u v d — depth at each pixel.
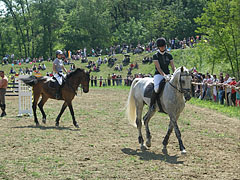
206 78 22.05
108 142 9.54
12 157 7.69
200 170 6.88
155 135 10.73
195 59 35.38
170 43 50.31
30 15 79.56
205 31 28.14
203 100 21.50
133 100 10.05
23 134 10.48
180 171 6.79
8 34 80.38
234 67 27.64
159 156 8.09
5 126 12.27
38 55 79.38
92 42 79.12
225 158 7.90
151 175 6.49
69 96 12.31
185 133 11.11
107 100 23.48
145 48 58.28
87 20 77.25
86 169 6.81
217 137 10.46
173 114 8.48
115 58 53.19
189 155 8.19
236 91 17.61
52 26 82.31
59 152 8.23
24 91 15.36
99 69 51.09
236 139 10.16
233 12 26.44
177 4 70.25
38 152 8.20
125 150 8.62
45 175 6.38
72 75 12.50
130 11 87.94
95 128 11.90
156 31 69.12
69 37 79.00
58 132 10.97
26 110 15.38
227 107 17.64
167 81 8.67
